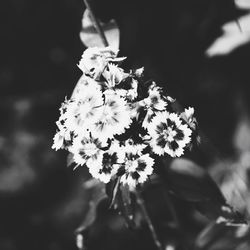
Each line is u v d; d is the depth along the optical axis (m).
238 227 0.58
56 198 0.95
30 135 1.00
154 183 0.54
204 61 0.87
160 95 0.42
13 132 1.00
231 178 0.70
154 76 0.89
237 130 0.90
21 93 1.03
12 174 0.97
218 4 0.64
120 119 0.41
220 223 0.55
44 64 1.01
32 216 0.93
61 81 1.02
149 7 0.87
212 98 0.92
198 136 0.43
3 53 1.00
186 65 0.89
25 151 0.98
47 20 0.97
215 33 0.65
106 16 0.84
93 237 0.79
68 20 0.96
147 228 0.59
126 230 0.80
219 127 0.91
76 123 0.42
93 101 0.41
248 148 0.86
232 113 0.91
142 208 0.54
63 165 0.98
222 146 0.89
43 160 0.98
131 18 0.89
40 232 0.90
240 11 0.61
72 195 0.94
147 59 0.91
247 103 0.91
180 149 0.41
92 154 0.41
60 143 0.43
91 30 0.52
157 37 0.90
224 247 0.58
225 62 0.86
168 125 0.41
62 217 0.91
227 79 0.90
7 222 0.92
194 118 0.42
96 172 0.42
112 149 0.42
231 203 0.54
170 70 0.90
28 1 0.95
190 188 0.52
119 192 0.46
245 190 0.69
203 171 0.52
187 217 0.72
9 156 0.98
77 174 0.96
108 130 0.41
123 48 0.90
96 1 0.81
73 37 0.97
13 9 0.96
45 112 1.01
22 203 0.94
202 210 0.53
